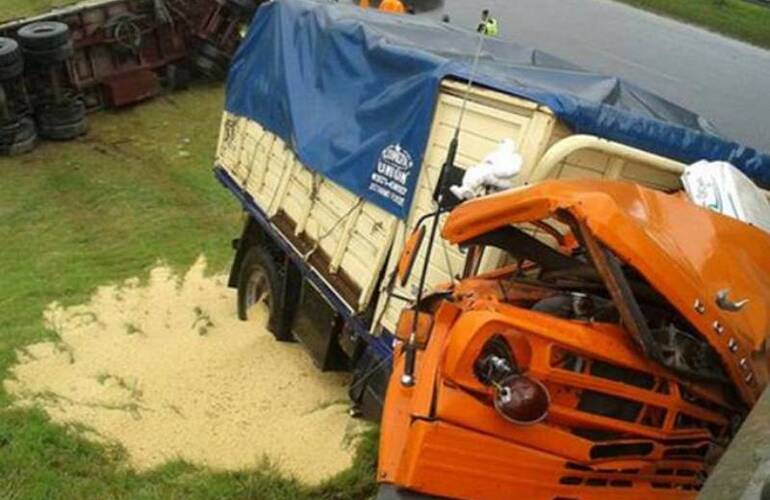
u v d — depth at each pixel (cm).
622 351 365
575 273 417
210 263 1037
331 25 714
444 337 405
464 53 675
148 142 1440
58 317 865
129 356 797
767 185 607
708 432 380
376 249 607
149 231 1116
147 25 1584
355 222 640
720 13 2475
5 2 1967
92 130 1480
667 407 370
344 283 650
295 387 748
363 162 622
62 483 575
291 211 760
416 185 568
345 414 686
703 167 485
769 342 381
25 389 706
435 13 2130
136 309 905
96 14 1502
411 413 372
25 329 825
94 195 1223
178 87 1680
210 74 1705
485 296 409
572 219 355
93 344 815
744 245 402
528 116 492
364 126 635
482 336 354
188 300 939
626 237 346
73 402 699
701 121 710
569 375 360
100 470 600
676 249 365
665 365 359
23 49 1352
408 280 570
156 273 998
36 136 1398
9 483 568
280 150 784
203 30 1670
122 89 1555
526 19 2238
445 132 552
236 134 898
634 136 517
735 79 1862
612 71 1819
